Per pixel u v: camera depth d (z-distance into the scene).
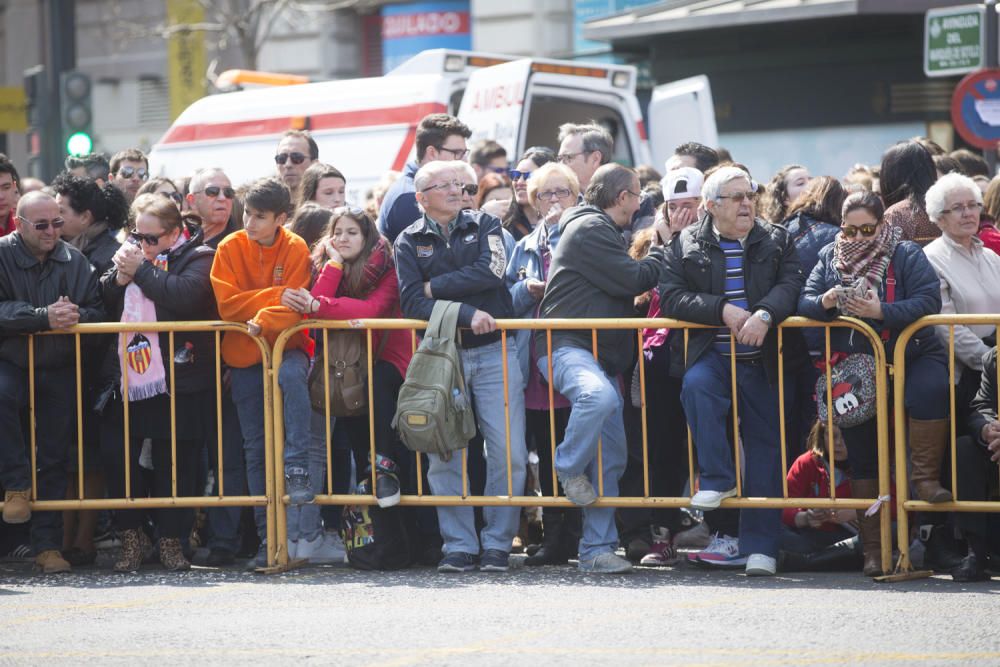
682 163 24.59
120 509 22.44
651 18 49.31
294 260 21.89
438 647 16.48
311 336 22.47
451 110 36.34
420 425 20.77
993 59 32.31
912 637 16.75
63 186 23.47
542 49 60.53
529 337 22.23
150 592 20.42
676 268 21.06
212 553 22.97
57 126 46.66
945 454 20.81
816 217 22.47
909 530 21.64
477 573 21.61
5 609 19.28
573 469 20.77
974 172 28.67
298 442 21.84
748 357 20.94
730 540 21.92
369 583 20.84
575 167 25.02
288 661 15.95
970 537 20.44
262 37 64.81
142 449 23.42
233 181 39.66
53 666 15.95
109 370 22.55
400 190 24.12
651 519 22.89
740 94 49.72
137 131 74.38
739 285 20.81
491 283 21.30
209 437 22.73
